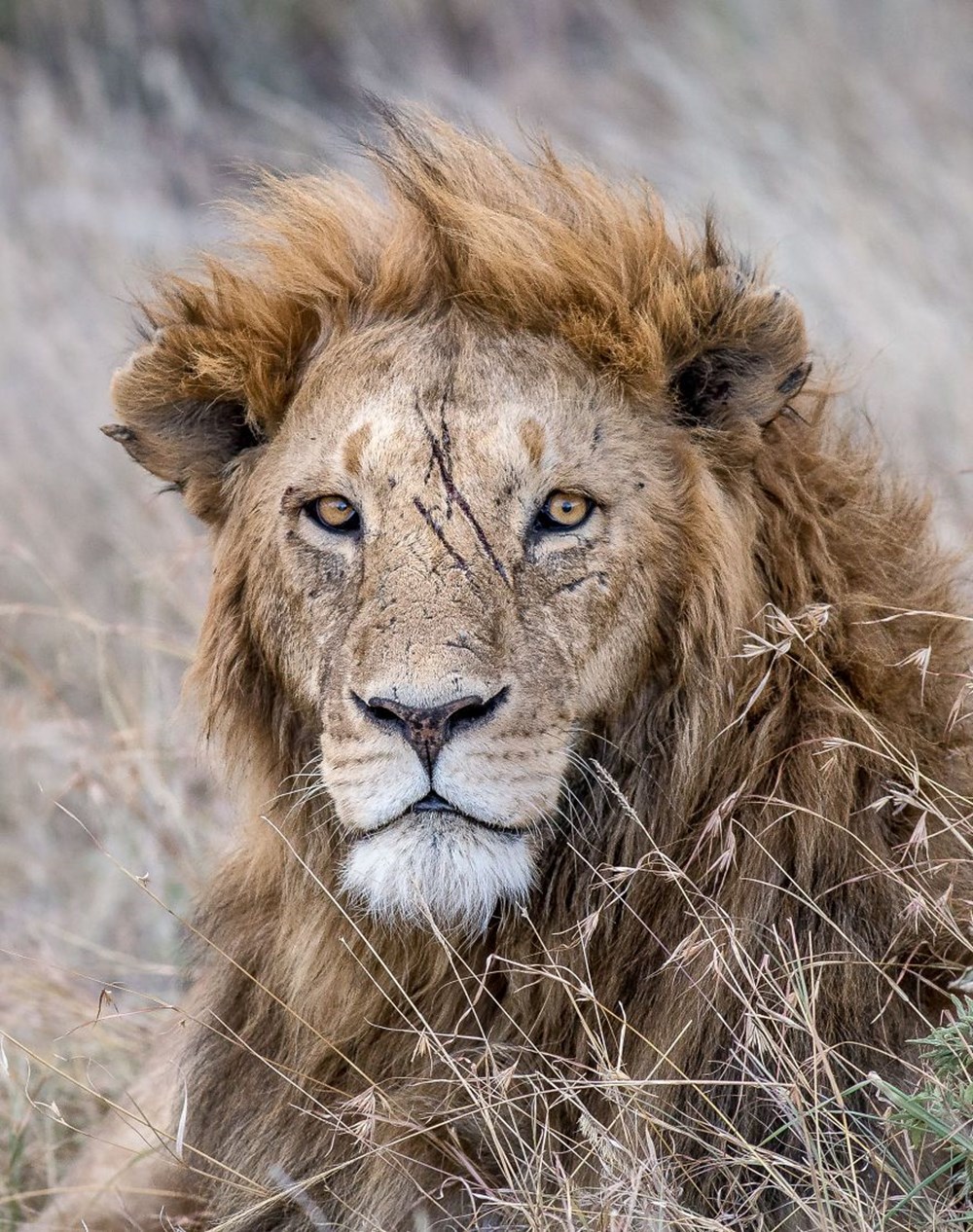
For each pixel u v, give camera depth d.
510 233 6.98
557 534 6.69
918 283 14.62
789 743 6.92
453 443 6.64
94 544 14.63
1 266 17.59
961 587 7.81
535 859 6.66
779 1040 6.50
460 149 7.52
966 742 7.21
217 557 7.41
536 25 22.55
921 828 6.38
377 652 6.41
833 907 6.84
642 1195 6.16
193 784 11.22
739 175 16.34
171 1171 7.86
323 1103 7.18
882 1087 6.15
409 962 6.97
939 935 6.87
